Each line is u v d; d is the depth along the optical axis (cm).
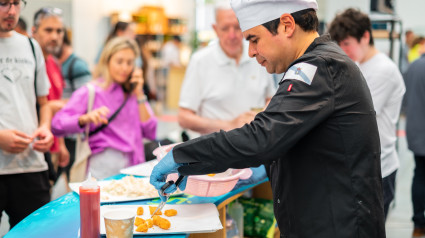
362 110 138
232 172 201
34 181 241
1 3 219
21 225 161
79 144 267
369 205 140
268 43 143
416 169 394
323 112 132
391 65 253
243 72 293
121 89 279
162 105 1149
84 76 382
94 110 258
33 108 243
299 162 142
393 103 257
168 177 181
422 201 384
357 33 250
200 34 1228
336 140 137
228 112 296
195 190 181
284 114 132
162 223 153
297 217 144
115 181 203
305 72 134
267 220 253
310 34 145
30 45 243
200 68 294
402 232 399
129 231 139
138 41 489
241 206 241
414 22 1184
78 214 172
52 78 336
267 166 171
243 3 144
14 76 230
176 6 1266
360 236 138
